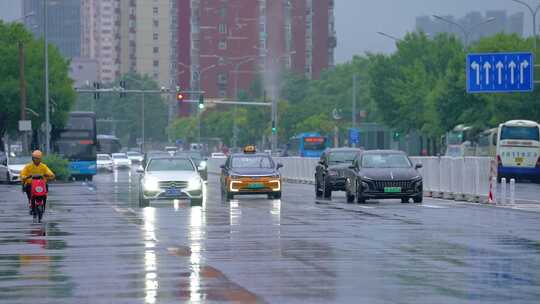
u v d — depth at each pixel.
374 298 25.81
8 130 166.00
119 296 26.39
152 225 52.22
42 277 30.59
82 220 56.59
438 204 72.25
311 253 37.22
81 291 27.42
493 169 72.69
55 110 160.75
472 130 158.00
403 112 184.50
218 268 32.47
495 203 72.31
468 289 27.42
